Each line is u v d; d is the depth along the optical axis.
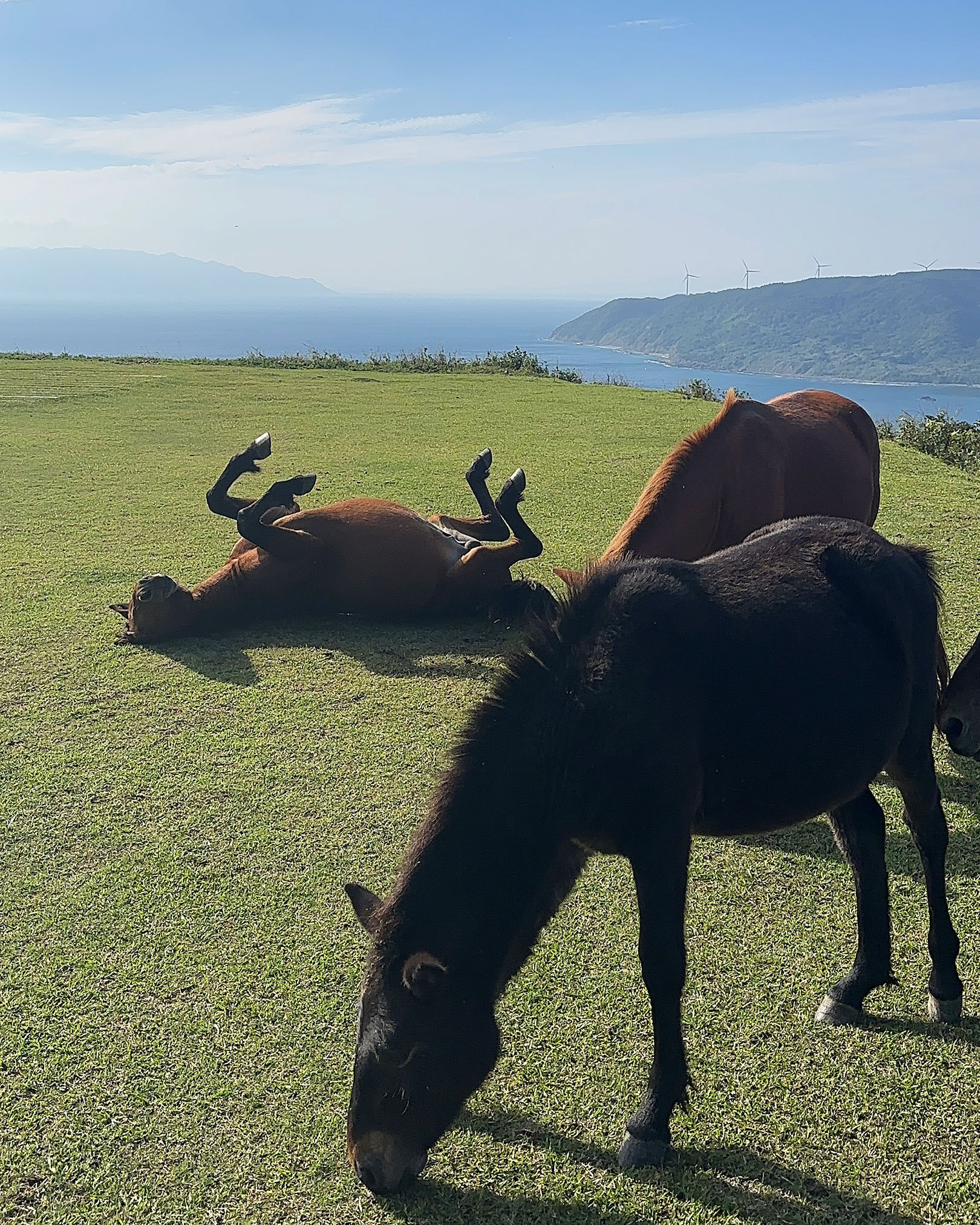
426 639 5.45
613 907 3.20
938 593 2.91
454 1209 2.23
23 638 5.35
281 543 5.37
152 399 13.78
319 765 4.02
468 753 2.34
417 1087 2.11
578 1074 2.56
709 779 2.43
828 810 2.63
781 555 2.75
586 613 2.48
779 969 2.92
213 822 3.63
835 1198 2.23
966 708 3.15
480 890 2.19
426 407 13.37
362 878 3.32
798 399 5.21
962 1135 2.38
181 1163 2.33
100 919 3.13
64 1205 2.24
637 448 10.16
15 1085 2.54
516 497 5.58
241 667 5.03
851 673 2.55
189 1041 2.67
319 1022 2.73
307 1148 2.37
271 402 13.72
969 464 10.45
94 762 4.03
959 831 3.57
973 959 2.93
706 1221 2.19
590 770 2.29
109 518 7.61
